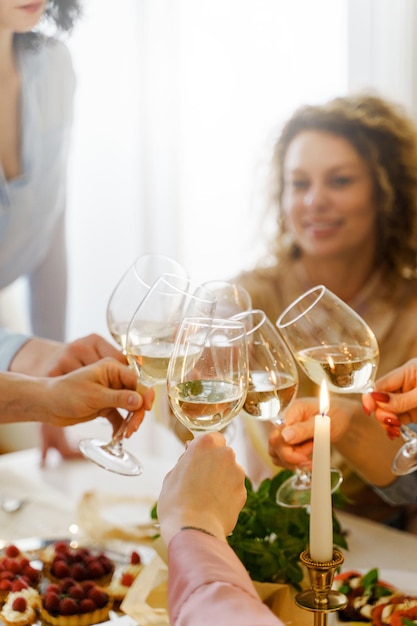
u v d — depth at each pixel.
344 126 1.91
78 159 2.73
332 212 1.92
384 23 2.42
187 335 0.91
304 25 2.50
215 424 0.92
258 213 2.11
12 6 1.91
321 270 2.00
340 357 1.07
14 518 1.45
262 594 1.06
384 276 1.97
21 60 2.04
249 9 2.54
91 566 1.19
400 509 1.79
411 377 1.22
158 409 1.71
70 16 2.12
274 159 2.04
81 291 2.80
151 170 2.66
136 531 1.33
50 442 1.78
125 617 1.10
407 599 1.09
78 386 1.23
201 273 2.67
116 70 2.65
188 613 0.67
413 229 1.93
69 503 1.52
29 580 1.19
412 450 1.16
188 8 2.58
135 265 1.28
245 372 0.91
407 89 2.42
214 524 0.77
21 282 2.90
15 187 2.06
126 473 1.15
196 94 2.61
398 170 1.93
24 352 1.52
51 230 2.18
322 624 0.77
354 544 1.36
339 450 1.52
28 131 2.05
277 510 1.12
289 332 1.09
